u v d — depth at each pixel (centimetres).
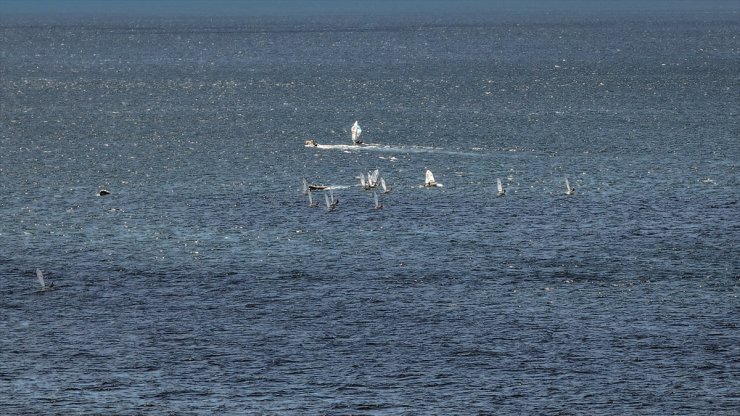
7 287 8325
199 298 8025
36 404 6253
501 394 6344
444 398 6297
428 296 8019
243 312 7700
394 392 6375
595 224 10206
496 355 6875
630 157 14075
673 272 8581
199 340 7162
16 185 12444
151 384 6500
